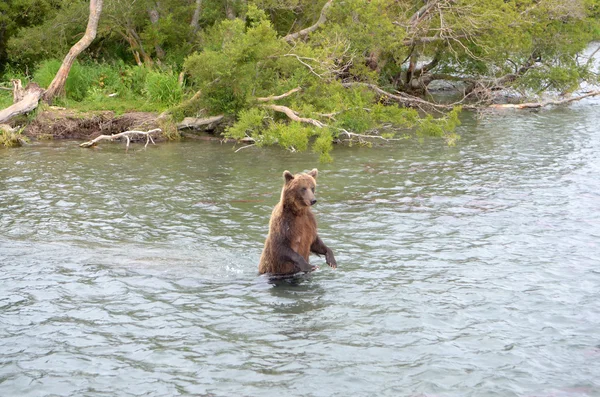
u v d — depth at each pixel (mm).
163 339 7504
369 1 24125
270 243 9125
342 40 21953
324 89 20547
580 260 9891
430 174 15672
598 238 10852
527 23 25250
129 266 9711
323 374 6703
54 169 16172
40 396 6379
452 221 11859
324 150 16859
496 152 18141
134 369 6859
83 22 24516
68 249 10445
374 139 20781
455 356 7059
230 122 21062
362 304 8375
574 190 13883
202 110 20766
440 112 24500
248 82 20000
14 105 19859
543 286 8930
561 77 26250
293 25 26250
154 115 21094
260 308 8281
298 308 8281
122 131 20578
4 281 9156
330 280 9172
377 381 6566
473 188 14227
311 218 9156
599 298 8531
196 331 7688
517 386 6457
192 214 12414
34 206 12898
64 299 8602
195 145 19766
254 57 19922
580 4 25844
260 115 19062
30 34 24234
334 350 7203
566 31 27703
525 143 19344
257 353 7156
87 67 24406
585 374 6676
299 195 8797
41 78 22875
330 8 22797
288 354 7129
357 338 7477
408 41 25094
